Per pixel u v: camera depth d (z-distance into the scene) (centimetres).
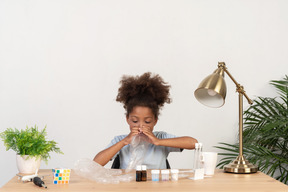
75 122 345
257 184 151
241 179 162
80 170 158
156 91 201
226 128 349
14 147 179
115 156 211
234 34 353
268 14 354
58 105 345
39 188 143
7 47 345
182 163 350
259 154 279
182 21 351
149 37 349
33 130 186
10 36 345
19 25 346
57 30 347
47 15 347
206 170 175
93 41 348
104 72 347
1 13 345
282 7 355
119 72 348
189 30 351
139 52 349
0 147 338
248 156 298
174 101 349
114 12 349
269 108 304
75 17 348
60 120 344
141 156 189
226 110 350
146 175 159
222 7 353
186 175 171
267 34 354
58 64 346
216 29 352
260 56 353
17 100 343
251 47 353
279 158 280
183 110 349
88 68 347
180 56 350
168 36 350
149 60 349
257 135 289
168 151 216
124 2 349
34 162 176
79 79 346
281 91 340
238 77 351
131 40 349
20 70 344
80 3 348
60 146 343
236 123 349
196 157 167
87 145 345
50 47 346
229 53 352
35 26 347
